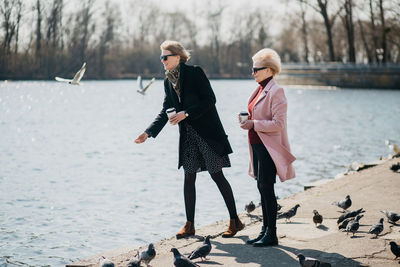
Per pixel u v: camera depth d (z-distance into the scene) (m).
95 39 95.25
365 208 7.05
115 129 29.78
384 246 5.30
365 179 9.27
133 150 20.89
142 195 12.41
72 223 9.92
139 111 43.94
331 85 71.56
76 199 11.98
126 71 107.31
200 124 5.74
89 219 10.20
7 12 80.06
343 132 26.94
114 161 18.03
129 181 14.28
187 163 5.91
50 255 8.07
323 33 79.38
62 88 79.31
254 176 5.73
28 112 40.84
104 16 95.12
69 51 89.12
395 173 9.65
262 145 5.40
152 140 24.39
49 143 23.08
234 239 5.84
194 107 5.62
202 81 5.77
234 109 44.84
